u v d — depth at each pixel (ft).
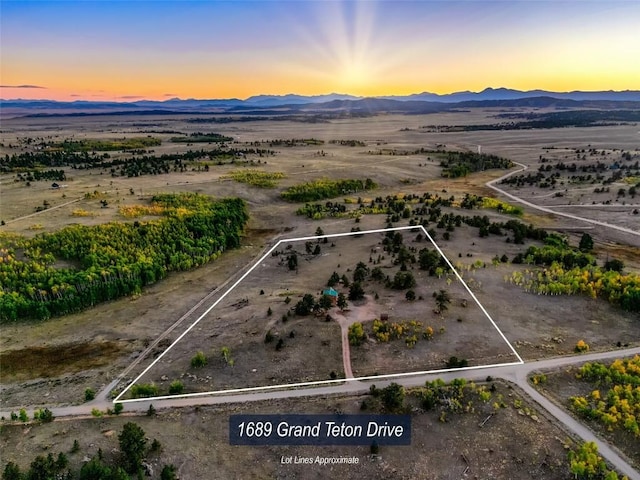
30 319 248.93
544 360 191.52
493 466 139.64
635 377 173.17
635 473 135.95
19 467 139.03
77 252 301.63
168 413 164.76
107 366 202.39
